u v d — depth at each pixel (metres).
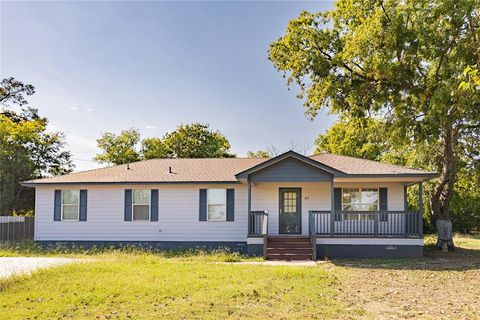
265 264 14.95
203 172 21.61
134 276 11.75
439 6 16.77
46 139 37.59
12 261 14.91
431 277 12.53
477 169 23.41
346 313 8.30
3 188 30.83
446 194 21.47
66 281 11.00
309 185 20.28
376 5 19.77
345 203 20.06
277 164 18.45
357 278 12.32
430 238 25.61
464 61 16.88
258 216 19.06
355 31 19.83
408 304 9.10
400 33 17.86
